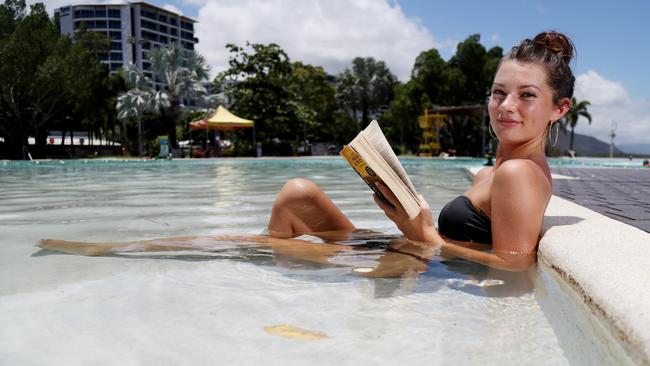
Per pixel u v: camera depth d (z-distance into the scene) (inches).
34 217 133.3
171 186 254.4
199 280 62.2
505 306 51.4
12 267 69.7
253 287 59.0
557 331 44.4
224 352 40.8
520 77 78.9
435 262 69.9
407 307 51.3
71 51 1093.8
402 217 81.6
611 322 40.0
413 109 1764.3
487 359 38.9
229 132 1392.7
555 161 980.6
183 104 1865.2
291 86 1705.2
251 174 384.8
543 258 65.9
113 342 43.0
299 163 682.2
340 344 42.1
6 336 44.5
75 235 103.0
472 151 1583.4
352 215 134.9
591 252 58.6
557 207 111.1
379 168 76.8
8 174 387.2
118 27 4252.0
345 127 2142.0
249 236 88.3
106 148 1366.9
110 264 71.0
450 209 86.0
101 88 1306.6
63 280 62.7
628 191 201.3
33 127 1130.7
